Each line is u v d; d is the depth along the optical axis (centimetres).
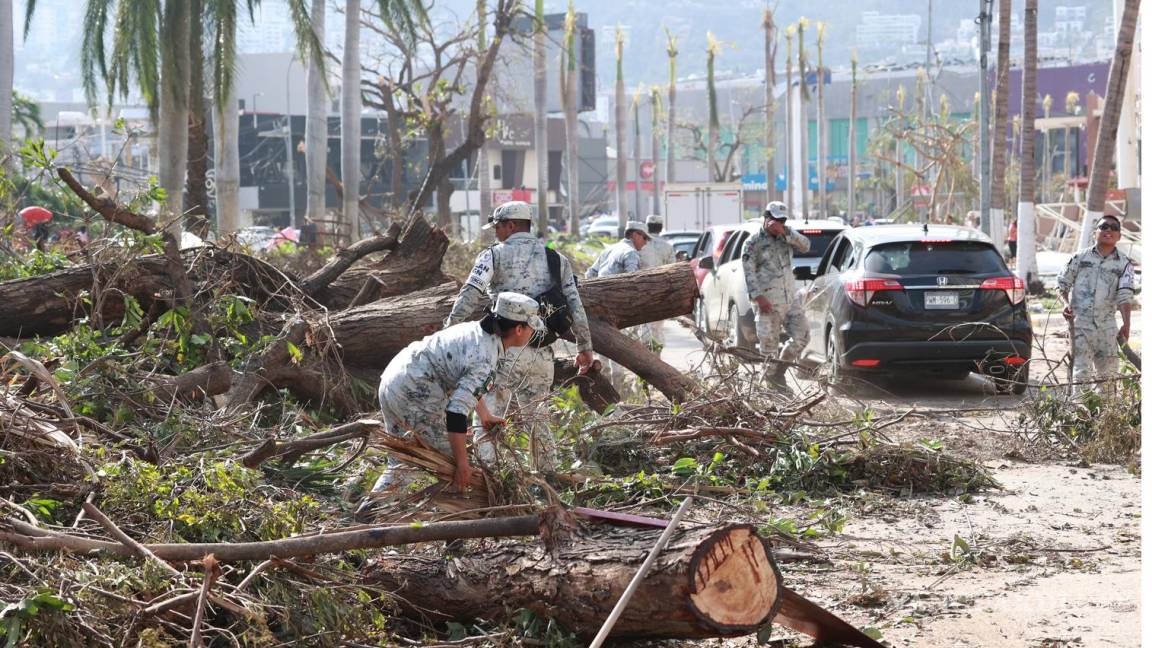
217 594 521
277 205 7950
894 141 8344
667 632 539
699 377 1133
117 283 1079
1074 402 1135
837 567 735
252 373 1024
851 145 10012
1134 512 877
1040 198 10500
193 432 853
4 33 2505
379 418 975
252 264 1191
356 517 680
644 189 12244
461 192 7606
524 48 4384
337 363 1095
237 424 912
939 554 763
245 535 603
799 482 930
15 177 1398
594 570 542
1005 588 690
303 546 552
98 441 711
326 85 2780
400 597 584
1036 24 3070
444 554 602
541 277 851
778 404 1091
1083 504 905
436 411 690
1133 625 618
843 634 574
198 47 2495
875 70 14700
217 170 3006
